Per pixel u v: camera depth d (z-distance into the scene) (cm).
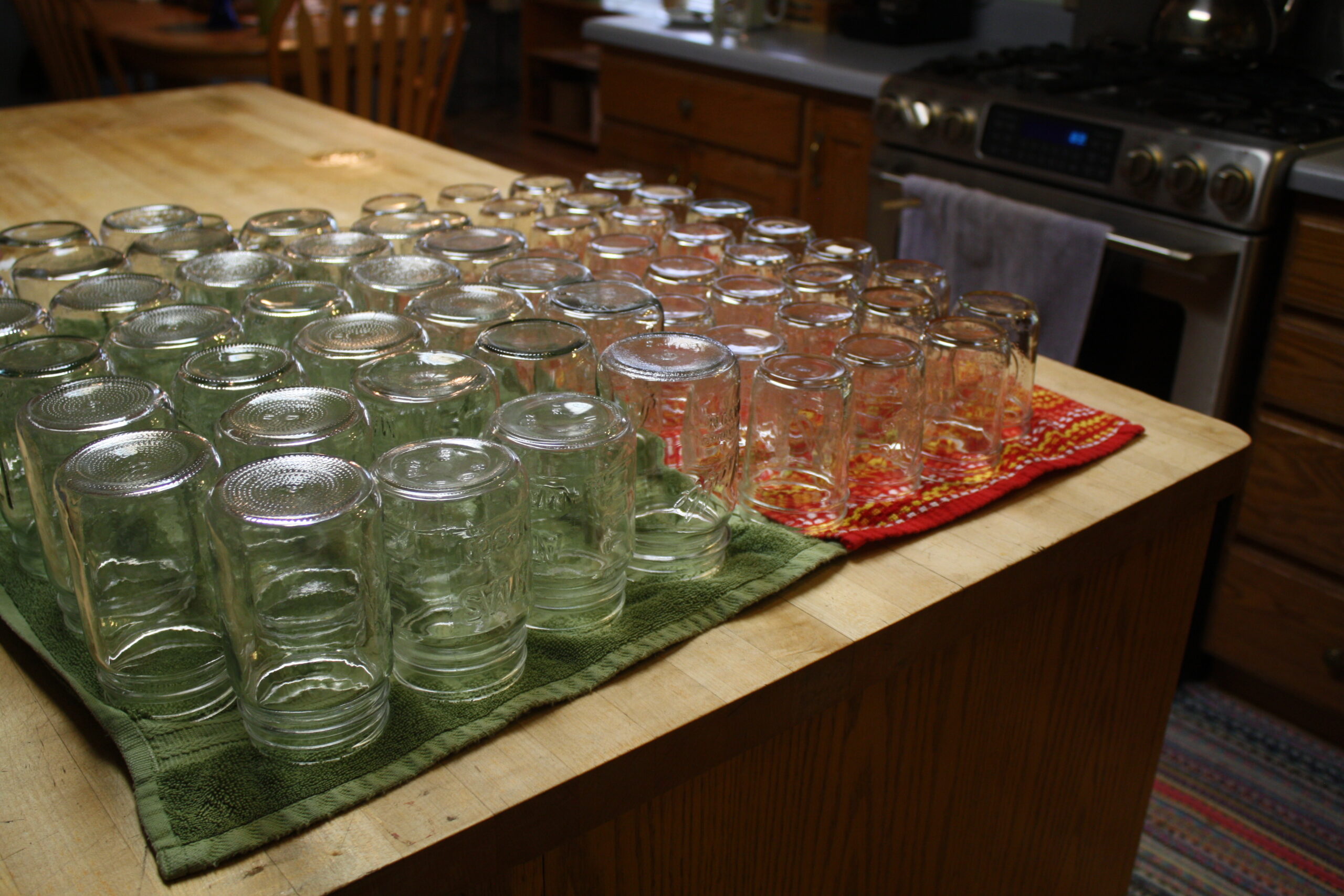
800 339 87
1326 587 179
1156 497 88
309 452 62
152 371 78
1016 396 94
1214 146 170
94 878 52
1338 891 165
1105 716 104
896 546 80
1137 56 229
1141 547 96
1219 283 174
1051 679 94
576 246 114
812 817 78
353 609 57
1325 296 165
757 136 267
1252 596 190
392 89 279
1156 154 177
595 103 435
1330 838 175
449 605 61
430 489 58
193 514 60
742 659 67
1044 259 190
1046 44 273
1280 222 171
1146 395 106
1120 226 186
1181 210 177
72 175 167
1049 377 110
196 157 179
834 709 75
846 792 80
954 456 88
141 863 53
